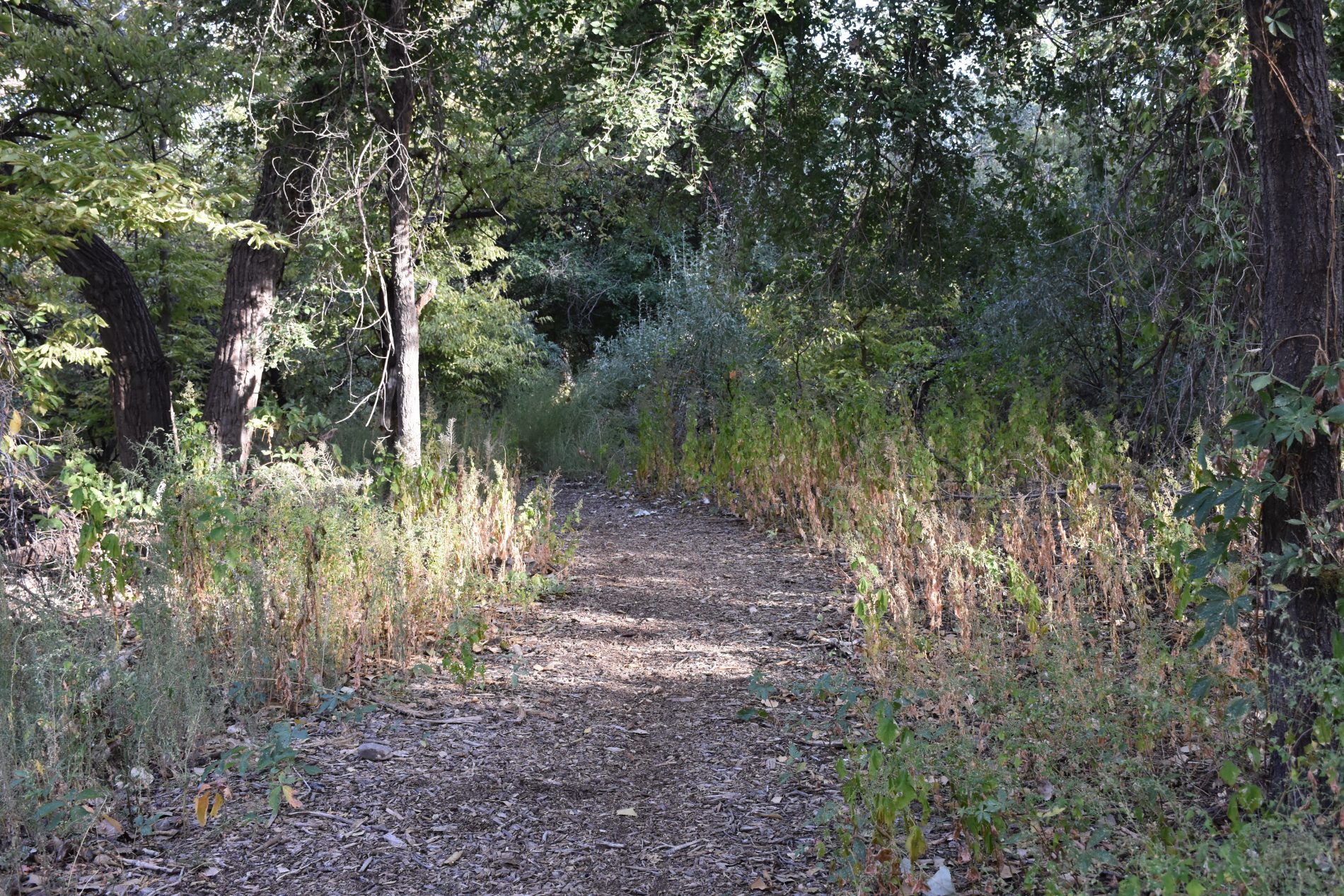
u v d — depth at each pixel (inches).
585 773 159.0
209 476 239.3
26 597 181.6
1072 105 378.9
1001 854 117.0
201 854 131.3
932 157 427.2
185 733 156.1
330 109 377.7
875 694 178.9
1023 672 180.2
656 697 193.3
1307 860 92.7
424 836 137.6
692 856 132.0
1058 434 269.4
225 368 443.2
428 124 391.2
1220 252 237.9
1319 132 122.1
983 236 442.0
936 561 211.9
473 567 259.3
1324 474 121.9
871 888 119.0
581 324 974.4
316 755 160.9
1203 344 266.1
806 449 340.8
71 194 310.0
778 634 230.7
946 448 321.7
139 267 577.3
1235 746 135.3
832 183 427.8
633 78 368.5
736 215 481.4
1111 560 200.8
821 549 310.7
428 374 640.4
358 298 448.5
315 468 263.0
